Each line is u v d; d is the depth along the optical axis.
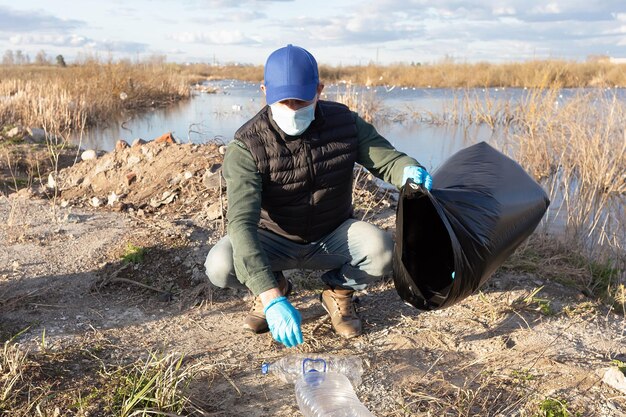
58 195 5.63
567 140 8.17
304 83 2.46
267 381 2.58
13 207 4.69
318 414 2.23
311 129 2.67
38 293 3.36
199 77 43.19
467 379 2.59
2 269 3.66
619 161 6.95
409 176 2.65
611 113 7.99
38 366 2.56
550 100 10.97
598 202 6.10
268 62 2.54
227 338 2.97
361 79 31.28
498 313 3.21
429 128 12.26
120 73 19.73
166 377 2.44
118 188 5.53
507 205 2.68
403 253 2.71
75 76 18.59
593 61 24.16
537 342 2.91
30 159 7.37
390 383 2.57
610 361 2.74
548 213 5.50
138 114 15.80
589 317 3.24
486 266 2.52
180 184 5.26
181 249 3.86
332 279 2.99
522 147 7.86
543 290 3.54
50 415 2.26
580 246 4.40
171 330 3.05
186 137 10.91
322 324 3.09
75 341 2.87
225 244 2.86
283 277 3.10
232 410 2.37
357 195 5.14
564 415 2.32
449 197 2.61
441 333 2.99
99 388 2.45
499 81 26.77
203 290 3.47
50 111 11.66
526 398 2.44
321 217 2.83
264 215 2.85
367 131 2.85
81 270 3.67
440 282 2.72
